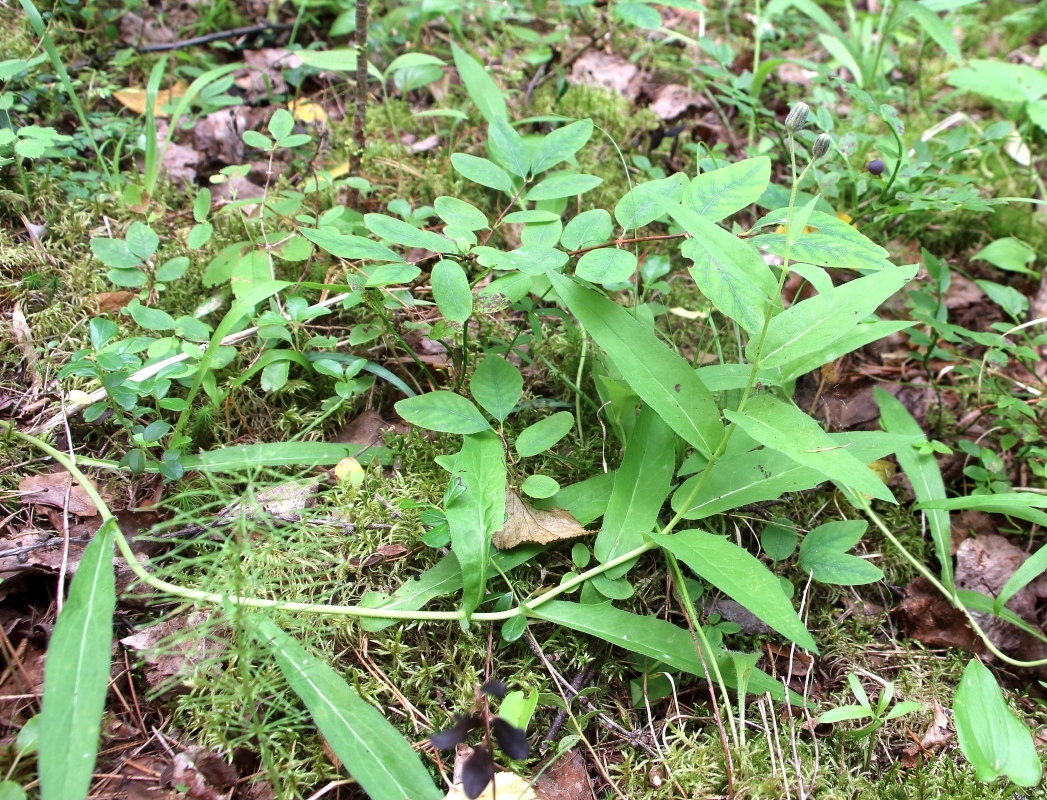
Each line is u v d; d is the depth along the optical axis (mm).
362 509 458
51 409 475
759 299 395
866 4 937
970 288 633
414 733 399
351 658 418
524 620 413
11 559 410
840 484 482
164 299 536
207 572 422
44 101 609
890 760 422
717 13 875
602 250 435
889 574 499
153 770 374
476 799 335
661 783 395
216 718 385
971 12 957
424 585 424
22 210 555
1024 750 381
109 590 364
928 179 565
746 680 402
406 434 501
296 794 373
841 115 764
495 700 409
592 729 414
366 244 436
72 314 517
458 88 706
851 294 402
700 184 432
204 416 474
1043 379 588
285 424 500
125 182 596
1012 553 501
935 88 828
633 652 435
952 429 559
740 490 435
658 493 441
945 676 459
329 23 746
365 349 530
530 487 440
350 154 596
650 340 429
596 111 700
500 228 611
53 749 324
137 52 673
